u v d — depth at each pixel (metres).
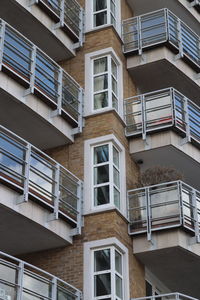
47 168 28.47
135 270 29.61
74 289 27.59
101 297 27.58
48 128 30.84
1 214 26.50
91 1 36.66
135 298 28.69
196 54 37.62
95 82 33.78
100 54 34.44
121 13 37.53
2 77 28.45
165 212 29.80
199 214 30.44
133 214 30.39
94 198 30.25
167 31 35.50
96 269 28.39
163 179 31.70
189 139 32.72
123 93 34.22
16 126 30.77
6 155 26.42
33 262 29.55
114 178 30.83
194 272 31.17
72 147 31.91
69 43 34.84
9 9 32.31
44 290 25.33
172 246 29.05
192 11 41.31
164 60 35.19
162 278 31.92
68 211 29.28
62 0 34.50
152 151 32.53
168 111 32.69
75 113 32.31
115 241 28.53
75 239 29.31
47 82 30.73
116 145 31.70
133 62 35.66
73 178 30.42
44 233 28.16
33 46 30.23
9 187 26.16
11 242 28.98
